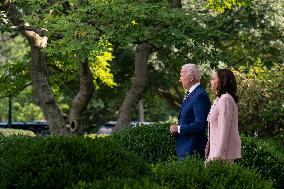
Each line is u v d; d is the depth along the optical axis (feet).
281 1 163.73
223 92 46.75
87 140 38.75
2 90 129.29
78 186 33.22
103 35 82.33
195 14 96.02
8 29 89.10
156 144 64.23
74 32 79.82
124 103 116.67
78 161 36.35
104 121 245.45
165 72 188.24
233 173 38.91
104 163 36.99
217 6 132.16
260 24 162.30
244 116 102.78
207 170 39.01
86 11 82.69
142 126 67.31
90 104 225.97
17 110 294.87
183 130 49.96
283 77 102.94
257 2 160.66
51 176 34.94
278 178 63.31
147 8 83.20
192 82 50.62
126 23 84.07
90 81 101.96
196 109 49.55
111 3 80.64
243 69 111.04
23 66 125.80
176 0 115.24
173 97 211.61
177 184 37.68
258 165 63.10
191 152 50.16
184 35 87.61
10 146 42.19
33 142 41.42
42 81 103.19
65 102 219.61
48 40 110.63
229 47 187.42
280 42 163.12
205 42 102.12
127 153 39.09
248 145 64.34
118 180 34.17
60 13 92.79
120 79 199.21
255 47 167.63
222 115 45.85
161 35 89.61
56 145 37.29
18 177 35.22
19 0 91.66
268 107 98.89
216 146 45.73
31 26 90.94
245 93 102.32
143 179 34.88
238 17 164.04
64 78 129.70
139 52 117.08
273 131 102.99
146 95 212.02
